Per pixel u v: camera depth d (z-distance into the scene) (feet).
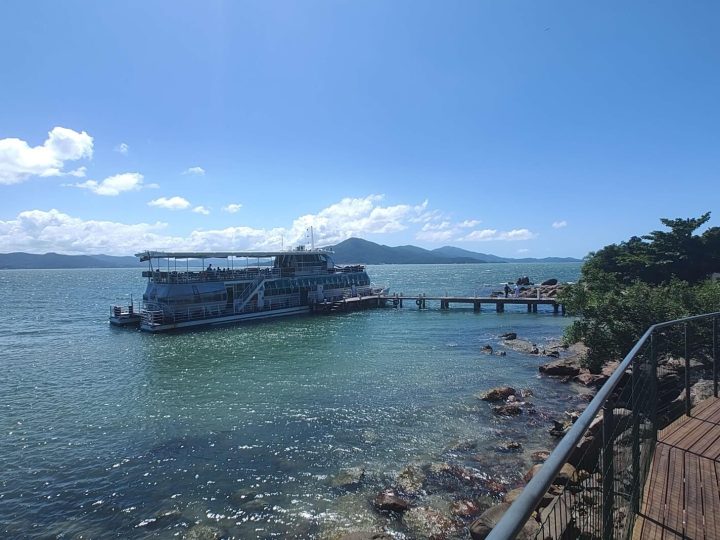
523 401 82.58
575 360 106.73
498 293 269.85
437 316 212.84
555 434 66.95
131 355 133.49
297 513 49.19
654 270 166.20
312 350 134.10
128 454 64.49
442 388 91.71
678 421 30.25
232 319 192.24
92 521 48.98
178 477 57.67
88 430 73.77
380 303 253.44
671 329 59.52
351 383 96.53
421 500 50.85
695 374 61.36
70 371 115.03
